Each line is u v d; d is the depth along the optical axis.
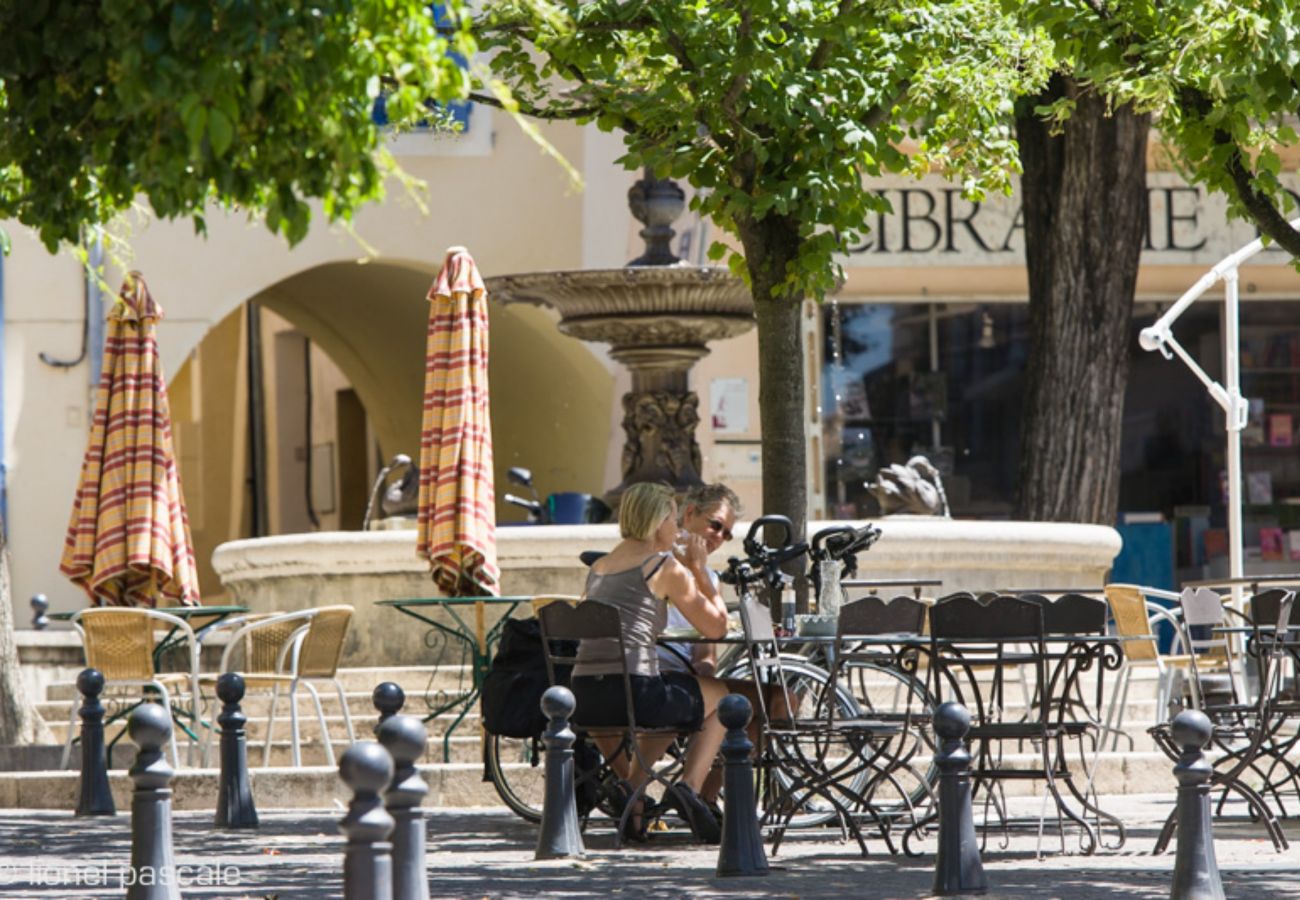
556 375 38.78
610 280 24.88
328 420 48.69
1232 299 22.77
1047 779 13.88
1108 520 29.58
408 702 22.78
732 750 12.72
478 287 22.20
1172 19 15.09
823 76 16.39
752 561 16.11
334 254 35.50
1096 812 14.06
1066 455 29.45
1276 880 12.26
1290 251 16.25
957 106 17.64
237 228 34.94
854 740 14.07
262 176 8.14
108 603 23.25
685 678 14.48
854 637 14.05
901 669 15.30
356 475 48.31
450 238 36.03
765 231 17.69
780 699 14.88
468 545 21.44
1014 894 11.60
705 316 25.45
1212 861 11.02
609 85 16.75
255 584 25.80
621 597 14.34
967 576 24.09
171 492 23.09
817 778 14.19
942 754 11.63
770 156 16.78
